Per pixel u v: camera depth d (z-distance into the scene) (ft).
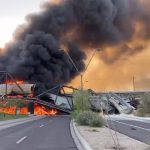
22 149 52.01
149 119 191.62
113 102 350.64
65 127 119.65
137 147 52.01
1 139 70.69
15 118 220.64
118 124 138.82
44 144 59.72
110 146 53.42
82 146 55.83
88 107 169.99
